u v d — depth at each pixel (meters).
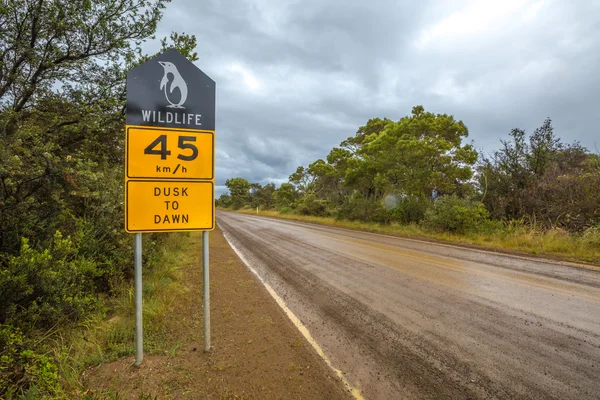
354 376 2.97
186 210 3.41
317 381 2.89
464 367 3.09
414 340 3.69
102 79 6.67
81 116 5.96
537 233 10.53
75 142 5.99
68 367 2.90
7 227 3.65
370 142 24.20
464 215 12.99
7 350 2.66
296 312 4.66
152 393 2.67
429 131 19.05
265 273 7.14
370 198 22.45
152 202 3.28
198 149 3.46
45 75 5.86
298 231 16.33
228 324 4.19
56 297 3.42
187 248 10.12
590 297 5.02
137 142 3.24
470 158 17.17
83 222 4.72
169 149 3.35
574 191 10.91
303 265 7.88
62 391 2.59
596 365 3.07
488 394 2.66
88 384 2.78
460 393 2.69
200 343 3.63
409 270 7.04
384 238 13.07
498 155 14.47
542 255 8.62
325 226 19.84
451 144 17.77
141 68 3.27
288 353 3.41
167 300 4.89
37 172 3.81
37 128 4.86
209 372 3.01
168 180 3.34
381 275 6.64
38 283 3.29
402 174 18.50
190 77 3.44
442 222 13.65
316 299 5.24
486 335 3.76
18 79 5.31
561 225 10.85
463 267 7.24
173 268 6.71
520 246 9.93
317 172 37.19
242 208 56.28
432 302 4.93
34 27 5.45
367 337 3.80
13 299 3.16
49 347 3.20
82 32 5.86
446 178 16.97
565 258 8.17
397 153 18.28
